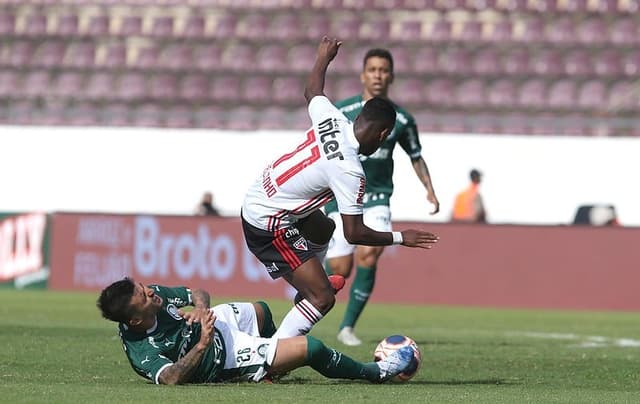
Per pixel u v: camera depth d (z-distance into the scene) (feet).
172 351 78.23
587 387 89.04
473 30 304.09
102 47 305.73
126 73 299.58
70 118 286.25
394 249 232.12
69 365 97.19
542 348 133.69
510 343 141.08
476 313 208.85
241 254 234.79
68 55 304.50
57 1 313.32
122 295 75.92
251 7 309.63
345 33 304.71
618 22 302.25
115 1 312.50
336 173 79.71
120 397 68.74
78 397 68.59
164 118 286.87
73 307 191.11
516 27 303.89
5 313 174.19
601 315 210.59
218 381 79.56
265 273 234.38
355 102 130.52
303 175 81.20
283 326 84.79
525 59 298.15
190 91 295.48
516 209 267.59
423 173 133.18
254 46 303.07
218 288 235.40
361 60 299.79
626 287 227.61
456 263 230.89
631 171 266.57
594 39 300.20
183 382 77.00
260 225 84.02
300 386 78.59
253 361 79.51
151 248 238.27
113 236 240.12
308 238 84.89
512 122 277.03
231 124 286.66
